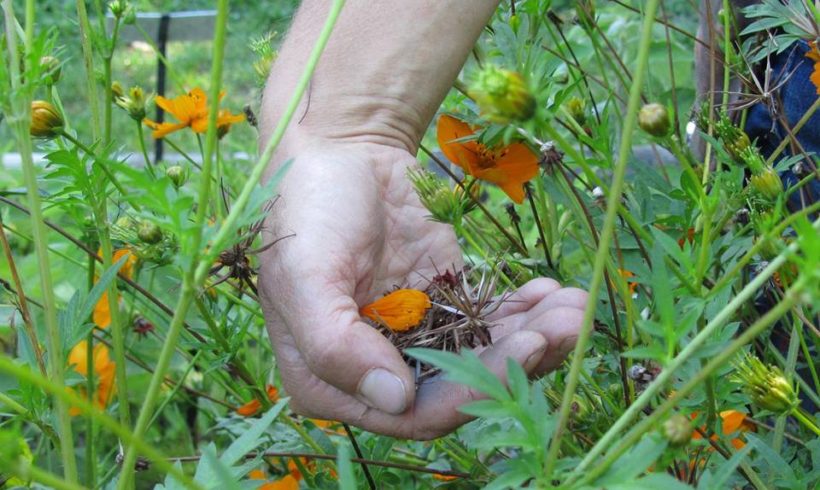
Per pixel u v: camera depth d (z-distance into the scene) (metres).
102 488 0.39
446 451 0.41
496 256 0.38
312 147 0.35
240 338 0.37
